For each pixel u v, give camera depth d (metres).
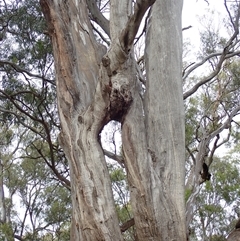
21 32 9.75
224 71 11.20
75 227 4.61
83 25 5.49
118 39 4.45
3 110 9.56
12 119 10.55
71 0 5.50
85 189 4.55
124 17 5.05
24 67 9.72
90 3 6.91
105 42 7.96
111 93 4.57
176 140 4.64
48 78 9.56
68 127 4.86
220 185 14.23
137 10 4.16
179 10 5.29
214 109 10.50
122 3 5.09
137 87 4.84
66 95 4.96
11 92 10.01
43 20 9.66
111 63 4.56
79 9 5.53
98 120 4.71
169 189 4.45
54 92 9.67
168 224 4.32
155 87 4.82
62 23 5.20
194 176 7.72
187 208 7.14
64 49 5.09
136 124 4.61
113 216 4.49
